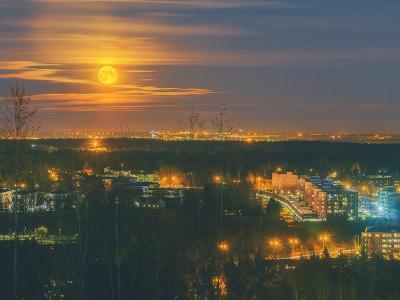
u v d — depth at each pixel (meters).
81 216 102.88
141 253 100.31
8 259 100.19
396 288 124.94
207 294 99.75
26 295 93.94
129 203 113.56
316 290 116.19
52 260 99.62
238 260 116.06
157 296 93.94
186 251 108.25
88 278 93.44
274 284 114.62
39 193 122.75
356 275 129.75
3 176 122.25
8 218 117.19
